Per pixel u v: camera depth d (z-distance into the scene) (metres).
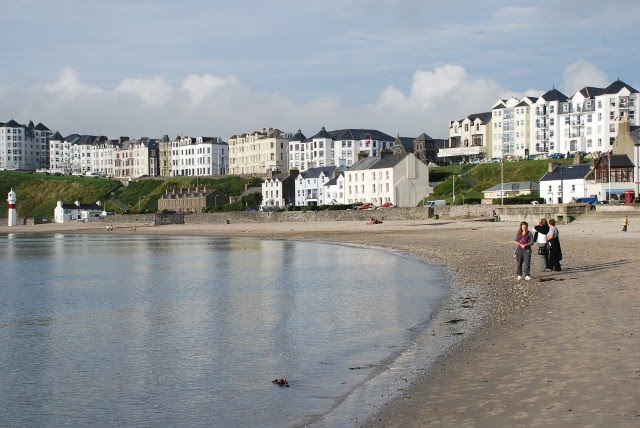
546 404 10.82
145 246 76.62
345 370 15.66
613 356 13.62
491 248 50.88
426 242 62.34
